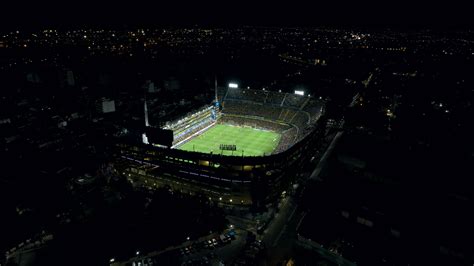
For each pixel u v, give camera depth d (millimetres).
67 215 102375
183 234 92562
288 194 114000
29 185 118188
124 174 126938
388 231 84688
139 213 102750
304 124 176750
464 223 83562
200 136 176375
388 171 113688
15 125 173750
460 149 135625
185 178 113188
